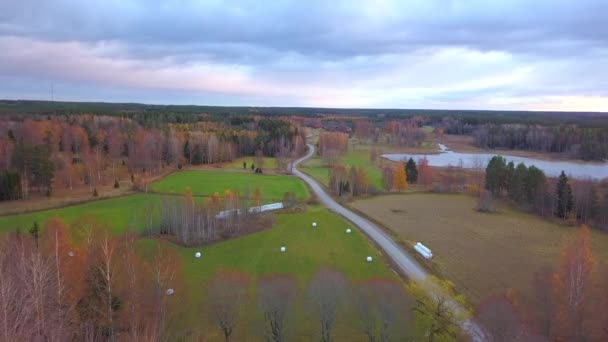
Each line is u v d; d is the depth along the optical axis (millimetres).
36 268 32844
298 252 63125
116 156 133625
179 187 108000
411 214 86812
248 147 179250
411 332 38781
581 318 37219
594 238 73000
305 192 104688
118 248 45812
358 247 65312
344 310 44094
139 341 31828
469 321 39219
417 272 55438
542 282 42562
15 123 155750
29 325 27219
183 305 45406
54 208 85125
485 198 91312
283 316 40906
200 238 67938
